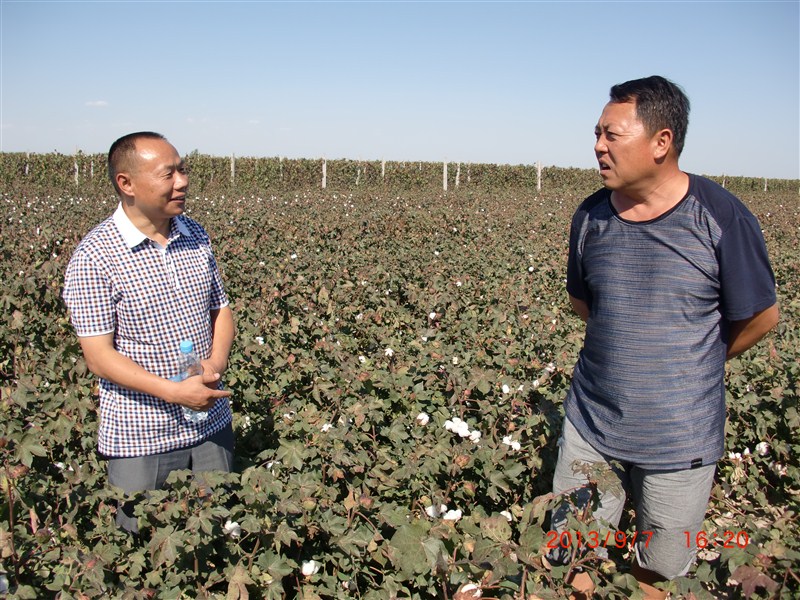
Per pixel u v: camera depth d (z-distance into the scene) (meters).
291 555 2.94
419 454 3.44
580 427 2.79
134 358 2.77
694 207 2.42
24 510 2.84
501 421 3.99
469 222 14.30
